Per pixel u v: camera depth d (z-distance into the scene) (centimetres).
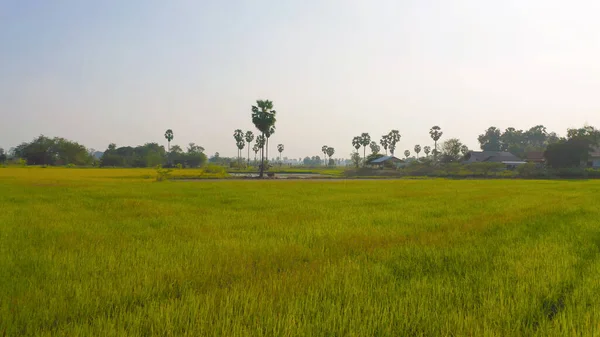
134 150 15312
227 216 1334
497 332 371
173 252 738
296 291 493
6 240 847
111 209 1512
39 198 1988
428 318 407
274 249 768
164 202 1867
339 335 376
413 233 991
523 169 7069
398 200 2061
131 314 404
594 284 526
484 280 550
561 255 711
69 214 1347
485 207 1688
